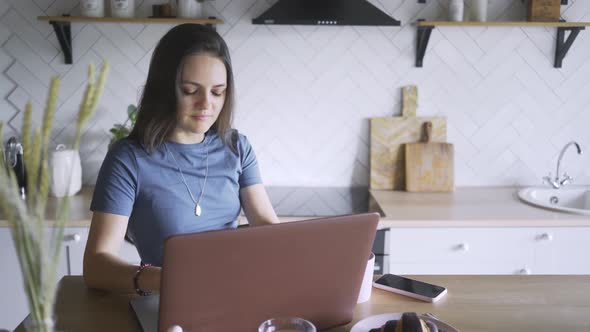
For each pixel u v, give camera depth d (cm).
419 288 140
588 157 301
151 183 153
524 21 284
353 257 115
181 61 144
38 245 84
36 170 84
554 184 294
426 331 103
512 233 249
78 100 293
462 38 292
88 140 296
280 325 100
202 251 98
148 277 126
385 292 140
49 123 83
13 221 82
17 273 252
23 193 262
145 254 158
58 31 275
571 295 137
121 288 129
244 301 106
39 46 288
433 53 293
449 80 296
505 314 126
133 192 152
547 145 301
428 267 251
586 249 249
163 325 101
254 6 287
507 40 292
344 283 117
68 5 283
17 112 292
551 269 251
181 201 155
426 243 249
